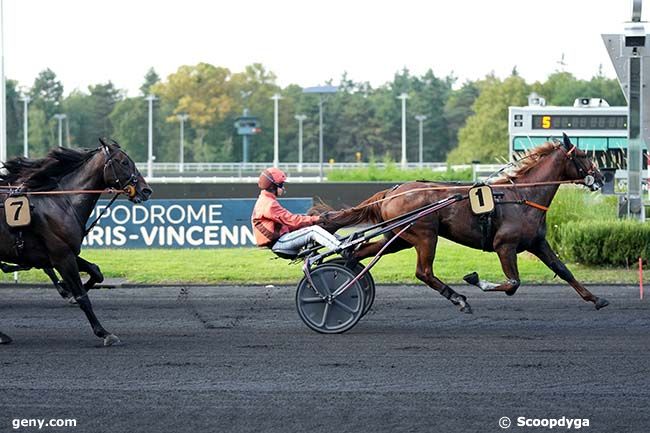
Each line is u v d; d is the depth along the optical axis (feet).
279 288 43.27
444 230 32.14
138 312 36.22
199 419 21.39
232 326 32.89
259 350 28.43
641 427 20.74
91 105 271.90
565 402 22.58
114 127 265.95
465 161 180.45
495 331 31.55
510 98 186.91
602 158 87.15
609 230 48.21
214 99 257.14
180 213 55.42
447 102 274.77
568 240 49.14
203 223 55.52
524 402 22.61
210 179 119.34
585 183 32.86
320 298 30.78
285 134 263.29
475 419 21.27
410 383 24.35
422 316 34.73
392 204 31.83
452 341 29.68
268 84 267.59
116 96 278.87
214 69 261.65
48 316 35.40
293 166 173.27
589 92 204.03
